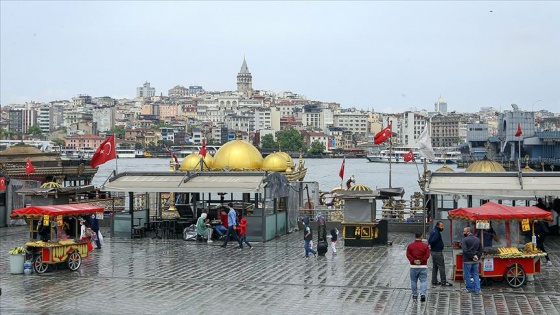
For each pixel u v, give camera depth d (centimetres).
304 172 6875
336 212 5728
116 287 3312
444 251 4381
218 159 6488
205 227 4897
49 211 3703
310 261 4072
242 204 5156
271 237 5062
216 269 3800
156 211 5769
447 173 4769
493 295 3098
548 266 3809
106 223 5834
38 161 6550
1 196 5859
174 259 4144
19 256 3656
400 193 5006
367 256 4259
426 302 2983
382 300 3034
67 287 3316
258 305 2945
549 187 4531
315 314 2800
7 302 2995
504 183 4612
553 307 2870
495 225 3384
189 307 2909
